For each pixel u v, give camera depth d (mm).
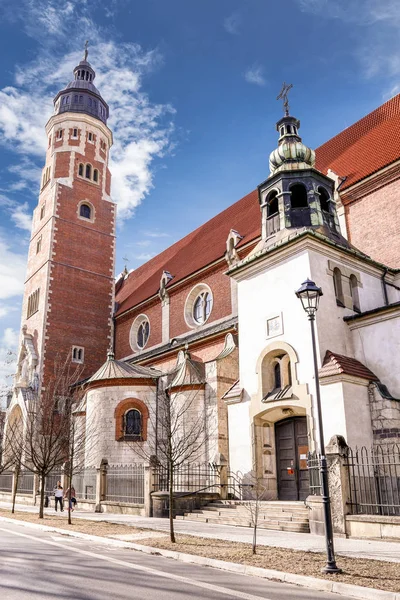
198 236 44531
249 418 22859
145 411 30844
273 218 25594
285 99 28750
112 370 32469
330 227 24969
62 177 50094
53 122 52719
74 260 47719
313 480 18078
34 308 46812
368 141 31578
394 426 19375
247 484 21438
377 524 15125
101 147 53438
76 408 31562
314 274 22172
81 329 46062
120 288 54188
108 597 8500
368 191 28047
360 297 23953
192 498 22469
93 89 54625
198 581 10180
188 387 27734
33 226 51688
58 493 27438
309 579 10109
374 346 21656
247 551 13289
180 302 38719
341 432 18969
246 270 24984
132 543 14891
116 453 30125
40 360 43062
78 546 14898
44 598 8281
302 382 21000
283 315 22656
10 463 37188
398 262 26000
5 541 15797
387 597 8859
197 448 23969
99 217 50719
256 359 23375
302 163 26109
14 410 42312
